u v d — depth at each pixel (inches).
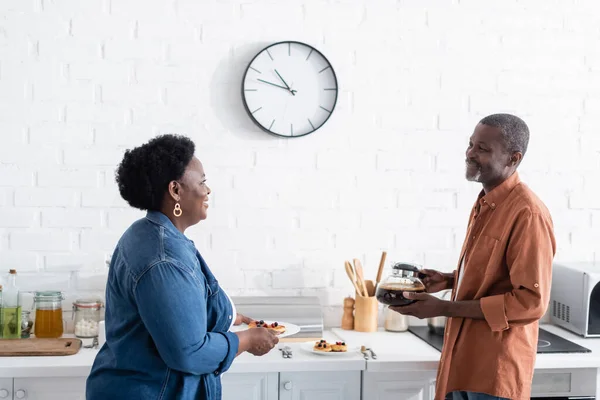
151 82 126.3
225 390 108.3
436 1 132.6
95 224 125.9
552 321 135.1
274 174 130.0
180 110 127.2
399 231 133.6
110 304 77.1
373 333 127.7
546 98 136.1
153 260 72.1
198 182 78.3
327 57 130.3
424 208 134.0
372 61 131.6
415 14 132.2
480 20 133.9
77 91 124.6
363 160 132.2
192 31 127.0
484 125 98.0
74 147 124.9
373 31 131.4
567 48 136.2
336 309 132.6
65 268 125.4
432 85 133.3
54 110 124.3
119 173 77.9
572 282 127.6
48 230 124.8
